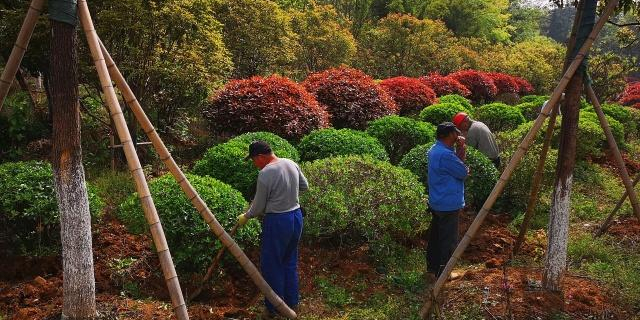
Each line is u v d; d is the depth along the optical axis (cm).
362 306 488
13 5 698
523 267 550
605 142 1273
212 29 866
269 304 449
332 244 618
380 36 2117
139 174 338
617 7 548
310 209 561
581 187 908
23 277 493
